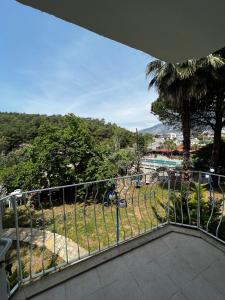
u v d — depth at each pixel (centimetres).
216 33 124
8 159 1305
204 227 295
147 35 129
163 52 153
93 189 741
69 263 193
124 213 589
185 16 108
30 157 925
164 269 184
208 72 709
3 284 110
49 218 603
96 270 185
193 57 160
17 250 170
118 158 1229
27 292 161
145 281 170
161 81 719
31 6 102
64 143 884
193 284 165
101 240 455
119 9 102
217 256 201
